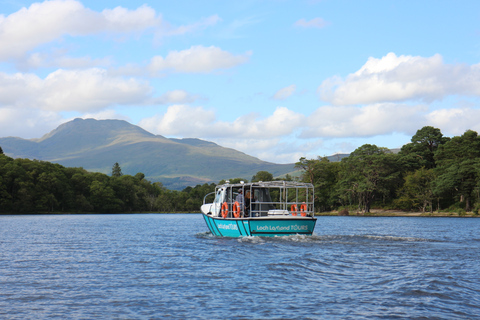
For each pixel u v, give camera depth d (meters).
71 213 150.88
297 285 14.70
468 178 116.38
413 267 17.80
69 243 30.91
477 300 12.59
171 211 194.00
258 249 22.89
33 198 139.62
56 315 11.52
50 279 16.41
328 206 146.88
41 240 33.78
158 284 15.19
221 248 23.83
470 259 19.92
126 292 14.02
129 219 90.88
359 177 131.25
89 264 20.17
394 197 139.25
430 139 147.62
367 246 24.16
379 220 84.44
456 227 52.97
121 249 26.34
